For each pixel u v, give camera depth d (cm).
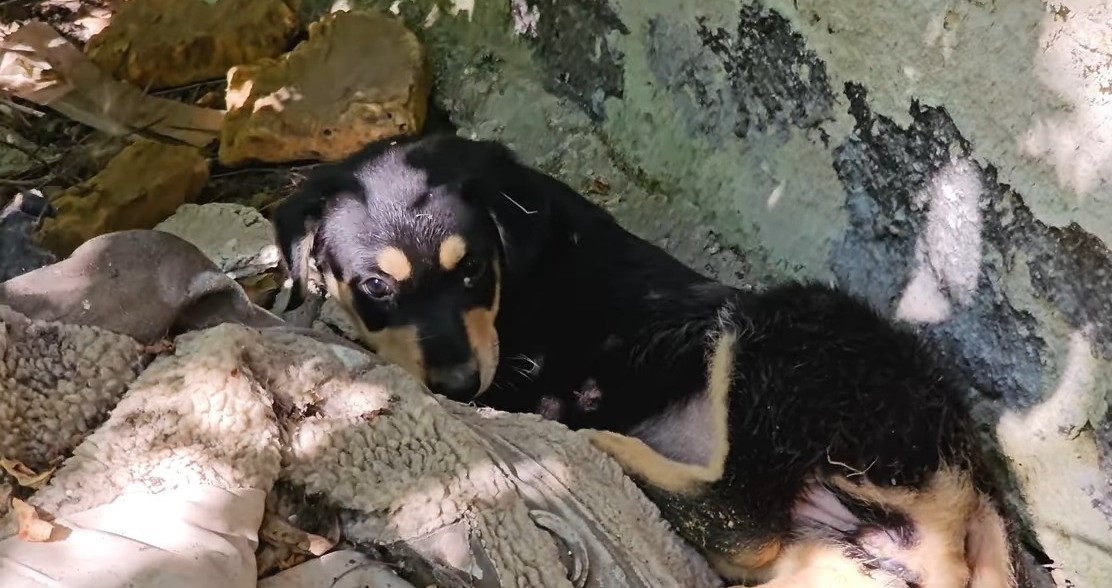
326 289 92
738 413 80
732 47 92
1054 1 69
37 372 68
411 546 69
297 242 91
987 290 77
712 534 79
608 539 73
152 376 69
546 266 90
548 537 71
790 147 90
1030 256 74
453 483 71
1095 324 71
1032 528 78
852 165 85
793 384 78
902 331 80
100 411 69
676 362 84
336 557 69
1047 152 71
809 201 89
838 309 80
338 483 70
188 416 68
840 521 77
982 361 78
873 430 76
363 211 89
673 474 80
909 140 80
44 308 70
